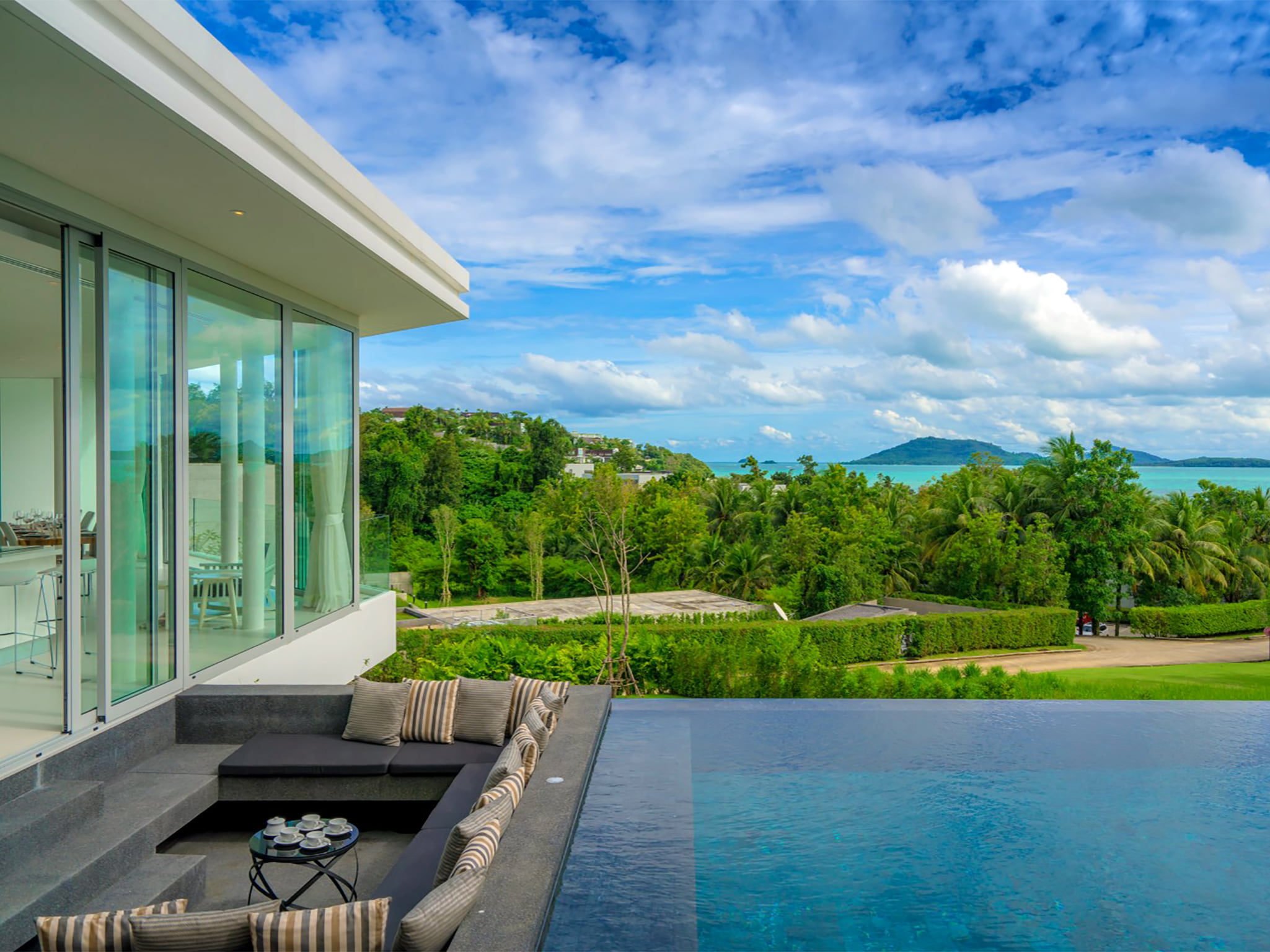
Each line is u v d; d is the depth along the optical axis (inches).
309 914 126.1
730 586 1969.7
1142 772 252.2
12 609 293.3
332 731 274.2
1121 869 192.1
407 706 270.8
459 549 2001.7
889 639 1023.0
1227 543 1798.7
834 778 244.8
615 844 194.4
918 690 454.6
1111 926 168.9
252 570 332.2
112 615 241.1
